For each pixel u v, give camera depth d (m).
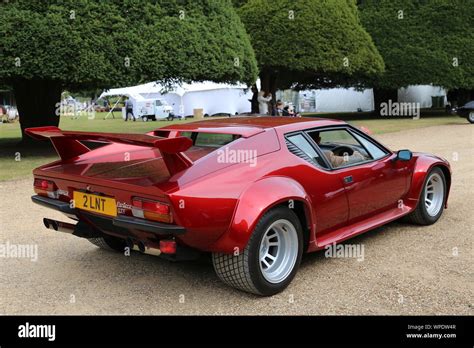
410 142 14.58
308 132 4.11
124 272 4.13
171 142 3.05
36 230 5.53
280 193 3.43
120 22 12.70
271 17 22.50
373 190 4.45
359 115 33.69
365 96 39.50
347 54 23.19
